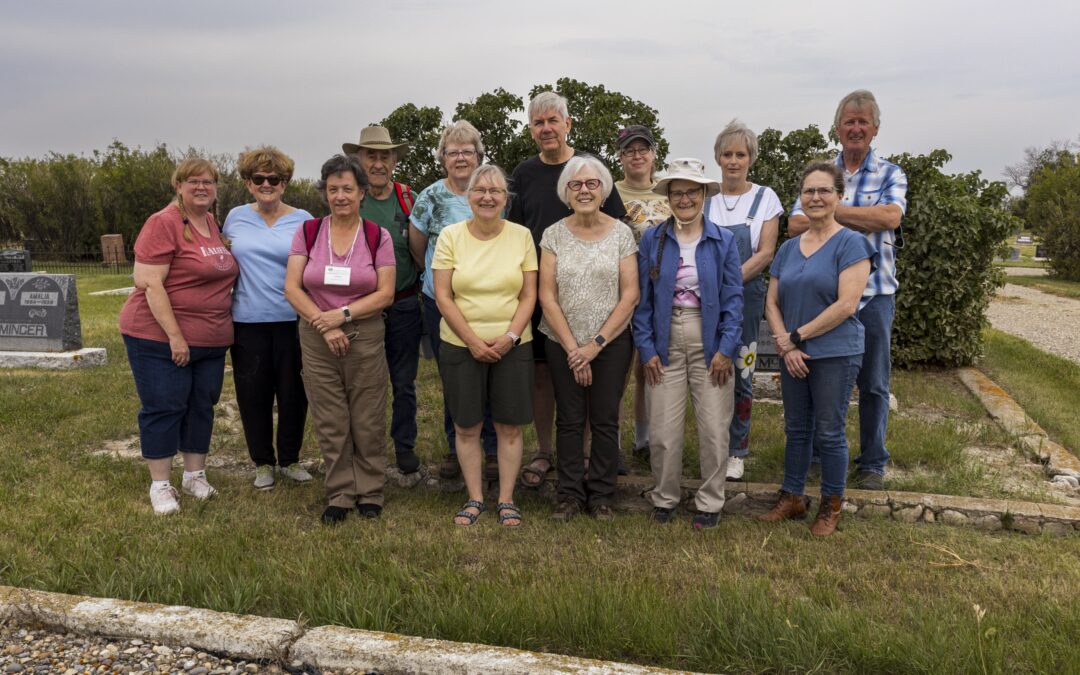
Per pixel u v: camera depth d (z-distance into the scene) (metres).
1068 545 3.74
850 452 5.17
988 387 7.21
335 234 4.12
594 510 4.20
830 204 3.87
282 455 4.76
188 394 4.23
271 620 2.89
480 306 3.96
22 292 8.48
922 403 6.74
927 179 8.08
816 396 3.92
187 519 3.99
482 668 2.61
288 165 4.42
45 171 28.30
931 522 4.12
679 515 4.30
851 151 4.46
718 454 3.97
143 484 4.54
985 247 8.12
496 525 4.02
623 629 2.86
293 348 4.52
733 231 4.39
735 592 3.05
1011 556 3.61
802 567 3.51
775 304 4.13
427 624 2.90
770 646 2.73
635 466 4.95
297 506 4.31
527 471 4.57
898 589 3.30
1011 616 2.96
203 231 4.20
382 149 4.66
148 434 4.11
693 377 4.02
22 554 3.43
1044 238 23.31
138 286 3.99
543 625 2.89
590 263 3.97
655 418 4.05
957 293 7.94
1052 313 14.62
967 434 5.60
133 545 3.62
